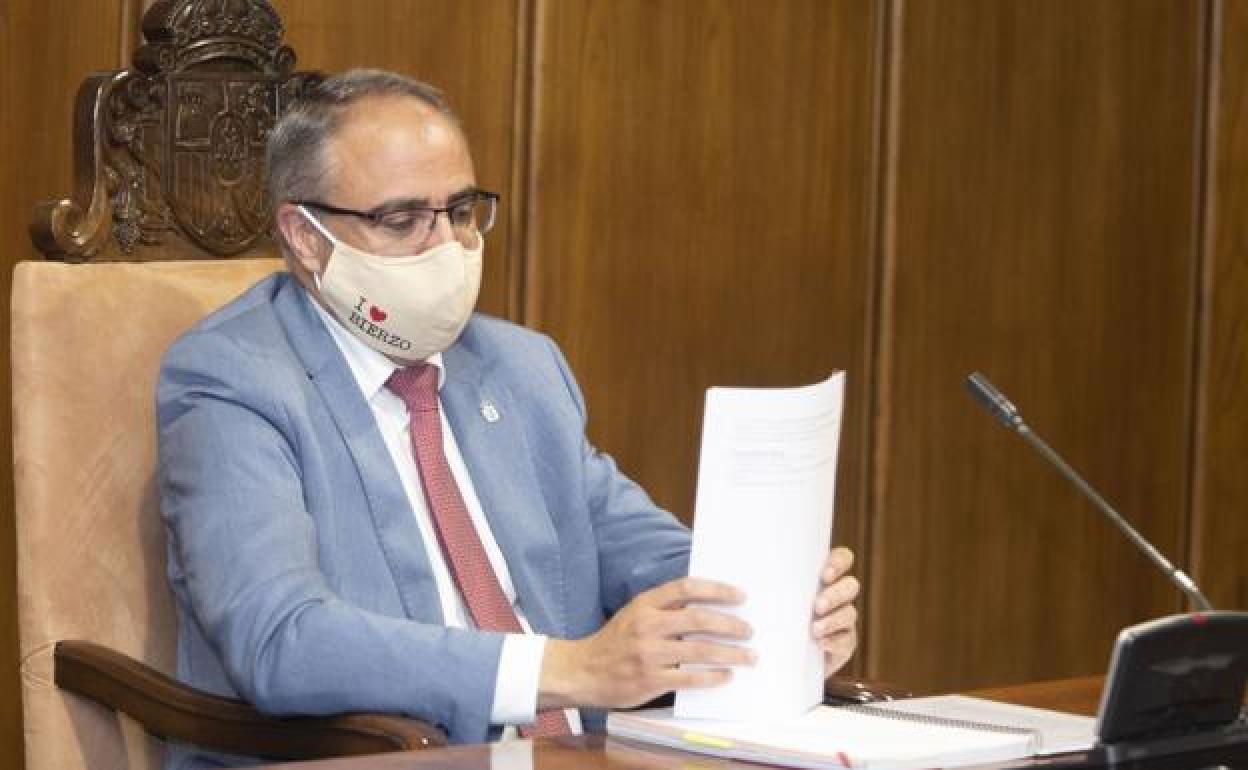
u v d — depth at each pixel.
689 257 6.93
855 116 7.31
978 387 3.79
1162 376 8.27
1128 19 8.03
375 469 4.12
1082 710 3.69
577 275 6.66
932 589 7.71
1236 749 3.19
